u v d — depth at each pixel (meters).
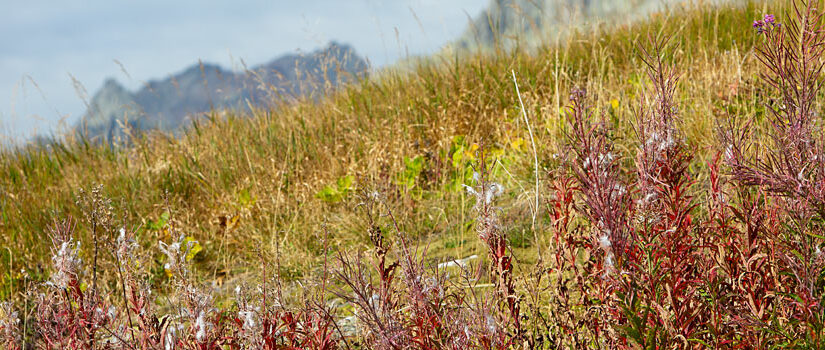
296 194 4.99
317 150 5.67
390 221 4.04
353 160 5.06
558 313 2.10
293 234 4.39
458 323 1.79
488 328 1.78
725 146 1.90
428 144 5.40
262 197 5.07
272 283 2.17
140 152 6.66
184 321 2.04
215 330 1.90
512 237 3.51
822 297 1.55
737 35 6.06
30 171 6.56
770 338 1.71
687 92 4.82
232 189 5.36
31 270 4.19
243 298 1.90
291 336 1.87
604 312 1.87
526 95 5.42
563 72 5.56
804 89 1.75
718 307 1.72
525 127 5.02
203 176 5.60
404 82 6.91
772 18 1.84
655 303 1.63
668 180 1.78
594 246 1.89
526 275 2.77
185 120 7.06
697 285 1.76
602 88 4.92
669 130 1.79
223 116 7.18
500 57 6.86
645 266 1.74
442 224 4.25
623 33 6.77
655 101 1.83
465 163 4.79
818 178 1.67
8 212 5.07
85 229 4.48
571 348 2.02
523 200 3.83
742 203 1.83
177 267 1.93
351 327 2.46
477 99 5.97
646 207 1.72
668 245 1.74
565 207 2.05
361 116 6.20
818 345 1.53
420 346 1.77
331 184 5.13
